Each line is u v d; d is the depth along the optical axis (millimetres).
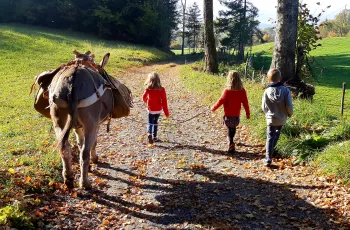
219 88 10688
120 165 4676
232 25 32562
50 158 4457
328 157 4332
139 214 3357
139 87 12531
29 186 3609
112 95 4043
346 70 23562
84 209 3373
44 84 3855
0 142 5266
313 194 3766
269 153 4602
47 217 3145
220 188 3994
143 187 3994
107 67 17078
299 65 8664
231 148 5199
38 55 17844
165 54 32406
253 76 12531
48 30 34844
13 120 6914
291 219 3299
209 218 3312
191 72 15375
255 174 4398
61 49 21125
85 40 29453
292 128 5336
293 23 8039
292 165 4625
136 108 8734
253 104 7102
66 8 37219
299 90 8156
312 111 6039
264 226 3186
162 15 38094
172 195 3797
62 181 3932
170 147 5504
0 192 3295
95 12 36312
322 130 5266
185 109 8539
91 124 3494
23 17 37562
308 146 4805
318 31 9016
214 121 7188
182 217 3324
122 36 37844
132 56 23328
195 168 4625
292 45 8125
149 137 5559
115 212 3367
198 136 6121
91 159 4676
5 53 16875
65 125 3328
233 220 3283
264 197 3762
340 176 4023
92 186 3881
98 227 3080
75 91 3342
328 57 30438
